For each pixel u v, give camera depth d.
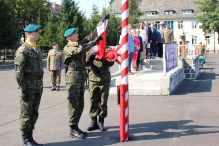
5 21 28.62
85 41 5.04
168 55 9.21
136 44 11.36
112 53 4.77
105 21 4.88
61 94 9.25
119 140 4.48
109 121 5.68
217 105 6.84
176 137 4.53
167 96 8.20
